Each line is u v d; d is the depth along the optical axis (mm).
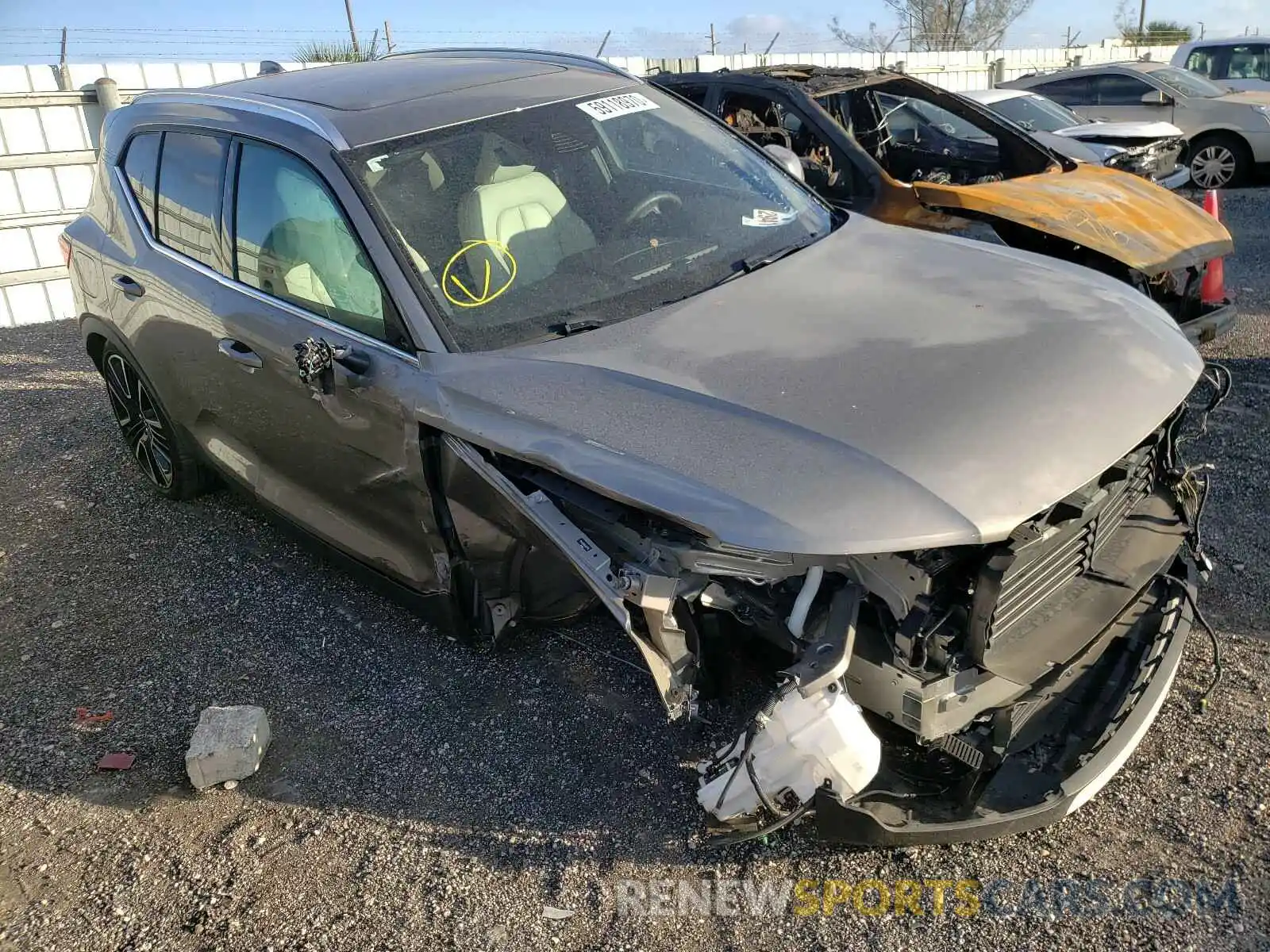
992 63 18594
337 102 3617
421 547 3260
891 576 2332
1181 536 2877
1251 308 6836
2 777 3191
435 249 3146
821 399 2510
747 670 2861
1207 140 12258
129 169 4473
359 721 3318
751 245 3512
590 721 3195
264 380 3607
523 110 3641
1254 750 2816
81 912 2674
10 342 8219
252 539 4594
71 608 4145
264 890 2691
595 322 3049
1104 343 2746
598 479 2439
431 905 2594
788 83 6504
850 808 2342
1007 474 2285
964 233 5633
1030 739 2543
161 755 3252
